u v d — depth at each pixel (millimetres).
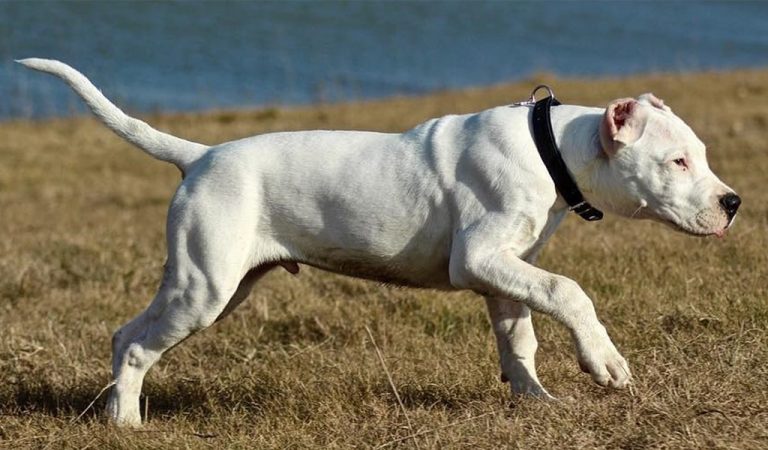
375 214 9078
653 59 52094
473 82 44656
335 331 12062
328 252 9328
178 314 9227
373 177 9094
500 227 8711
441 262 9172
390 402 9492
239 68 45344
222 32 53469
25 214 20750
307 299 12930
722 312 10703
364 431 8641
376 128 27266
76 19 53594
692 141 8789
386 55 50469
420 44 54062
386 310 12484
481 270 8672
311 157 9227
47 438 9062
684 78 34375
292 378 10281
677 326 10727
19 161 26172
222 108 36281
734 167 20281
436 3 67938
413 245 9117
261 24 56562
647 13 70000
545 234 9031
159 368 11141
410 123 27875
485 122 8984
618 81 34375
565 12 68000
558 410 8547
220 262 9078
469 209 8836
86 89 9672
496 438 8109
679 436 7789
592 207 9078
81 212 20812
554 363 10172
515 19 63781
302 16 59906
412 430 8422
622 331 10898
